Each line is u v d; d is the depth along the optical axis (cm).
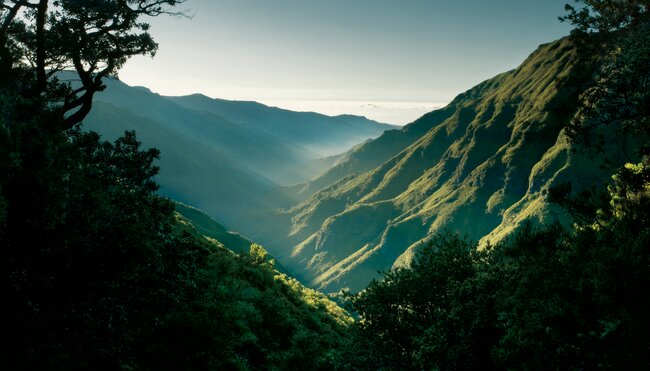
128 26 1683
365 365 1666
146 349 1282
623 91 1222
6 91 875
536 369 816
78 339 940
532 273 951
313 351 2123
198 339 1454
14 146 784
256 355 1825
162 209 1433
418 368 1471
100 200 983
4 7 1399
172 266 1403
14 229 800
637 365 719
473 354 1288
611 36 1386
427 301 1639
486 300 1270
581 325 782
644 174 1012
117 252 938
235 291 2253
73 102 1606
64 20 1552
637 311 739
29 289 812
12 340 823
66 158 949
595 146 1334
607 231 940
